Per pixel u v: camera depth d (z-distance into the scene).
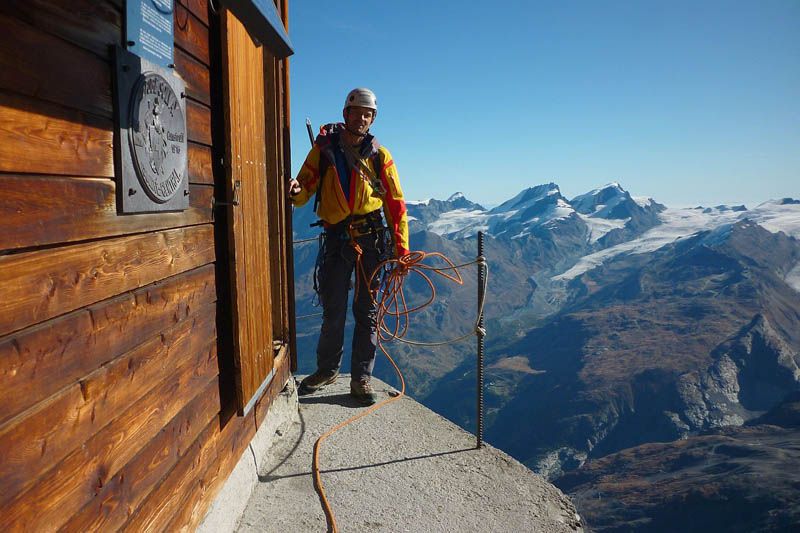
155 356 1.99
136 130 1.79
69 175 1.45
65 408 1.42
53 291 1.37
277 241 4.08
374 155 3.96
